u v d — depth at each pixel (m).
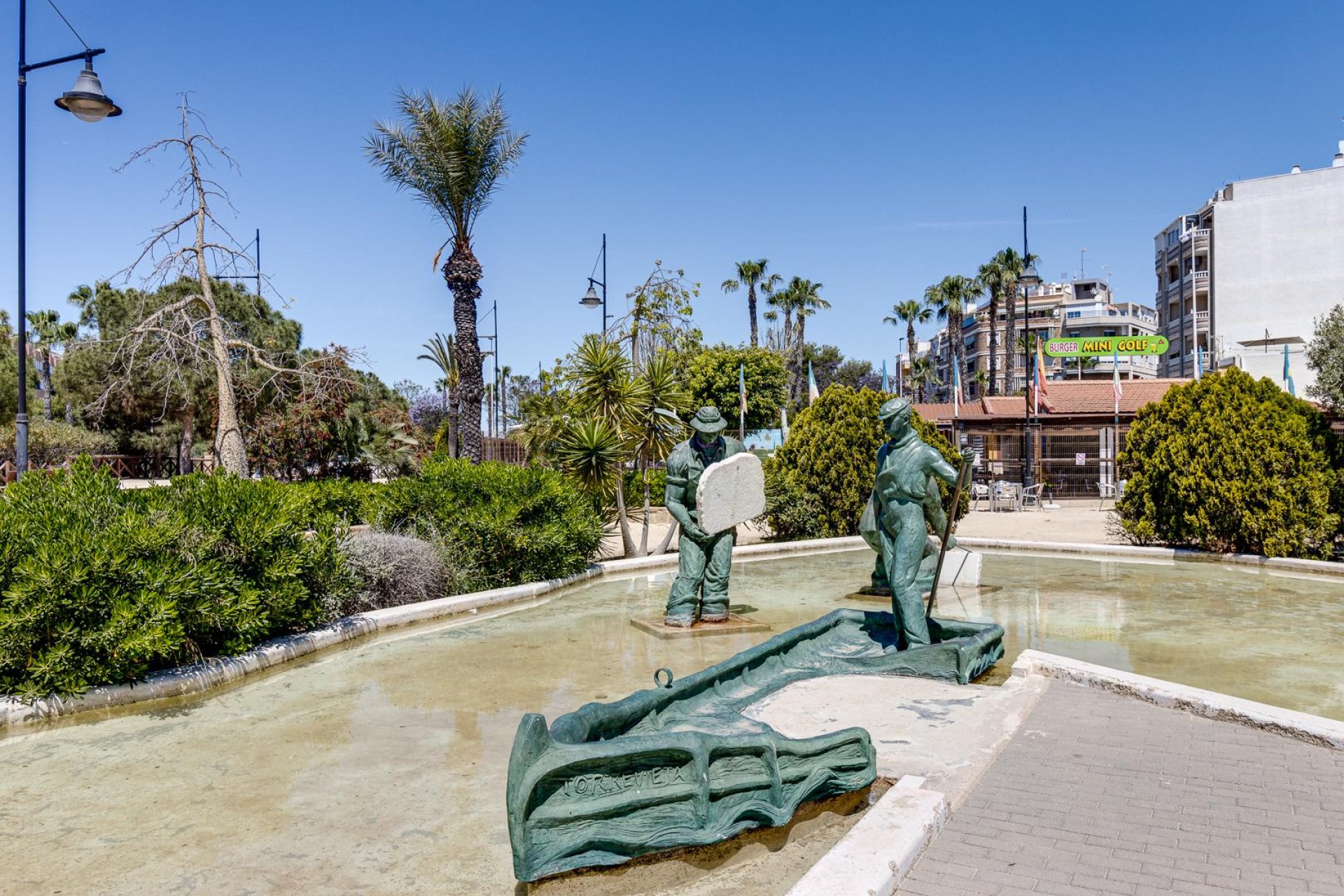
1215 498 11.59
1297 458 11.27
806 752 3.64
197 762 4.42
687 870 3.21
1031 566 11.45
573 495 10.85
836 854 2.93
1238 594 9.18
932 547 7.75
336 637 7.10
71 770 4.33
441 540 9.46
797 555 12.91
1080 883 2.90
